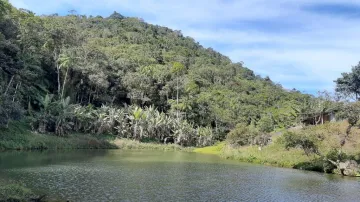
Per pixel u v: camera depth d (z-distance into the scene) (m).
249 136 63.25
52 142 56.31
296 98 127.06
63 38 78.94
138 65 107.88
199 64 155.25
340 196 24.23
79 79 80.06
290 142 44.06
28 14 73.81
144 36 160.25
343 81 85.19
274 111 101.94
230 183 28.23
